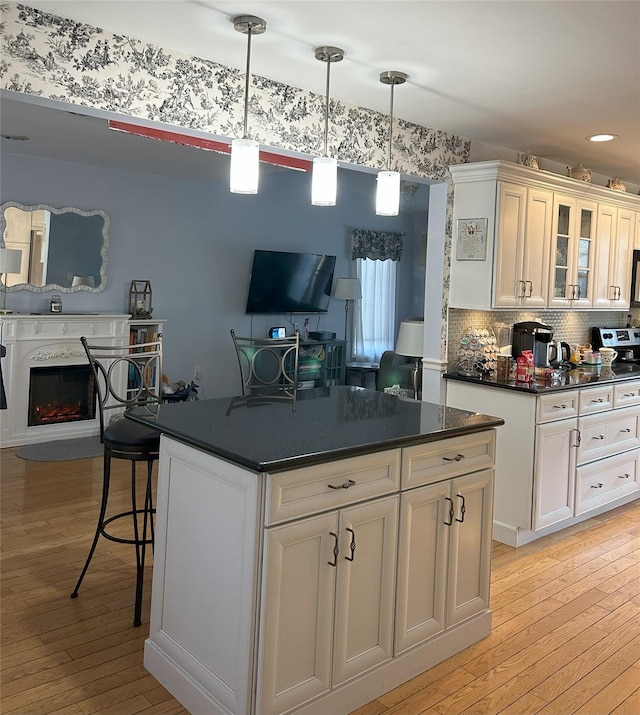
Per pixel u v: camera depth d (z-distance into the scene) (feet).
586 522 14.24
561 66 9.36
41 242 19.44
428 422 8.61
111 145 17.22
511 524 12.80
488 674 8.30
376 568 7.62
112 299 21.07
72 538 12.03
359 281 26.58
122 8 7.93
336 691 7.29
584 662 8.63
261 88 10.27
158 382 10.94
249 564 6.57
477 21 7.96
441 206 13.64
